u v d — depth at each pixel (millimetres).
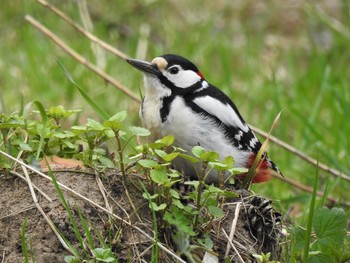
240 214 8820
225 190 8406
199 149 8117
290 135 15227
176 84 10023
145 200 8438
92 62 16031
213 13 19625
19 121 8773
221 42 17688
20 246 7996
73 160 8812
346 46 18375
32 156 8695
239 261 8391
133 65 10055
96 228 8125
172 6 19656
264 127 14766
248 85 16562
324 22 18547
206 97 9969
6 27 17719
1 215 8188
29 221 8102
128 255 8000
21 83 15672
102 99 14969
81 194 8336
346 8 19484
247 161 10148
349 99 15883
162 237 8266
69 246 7871
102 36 18016
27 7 17969
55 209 8141
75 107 14562
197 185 8070
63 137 8664
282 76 17469
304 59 18703
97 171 8562
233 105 10266
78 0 16688
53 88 15336
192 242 8273
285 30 19656
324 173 13422
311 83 16750
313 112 14977
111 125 8219
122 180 8539
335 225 8727
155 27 18766
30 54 16188
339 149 14203
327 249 8703
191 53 17609
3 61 16516
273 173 12805
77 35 17672
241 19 19781
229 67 16938
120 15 18750
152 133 9992
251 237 8750
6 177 8500
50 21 17828
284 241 8945
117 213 8305
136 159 8906
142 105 10148
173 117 9766
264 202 8906
